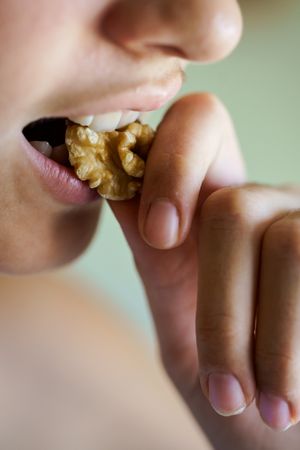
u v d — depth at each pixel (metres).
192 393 0.36
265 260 0.29
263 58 0.59
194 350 0.36
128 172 0.31
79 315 0.58
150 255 0.35
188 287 0.35
